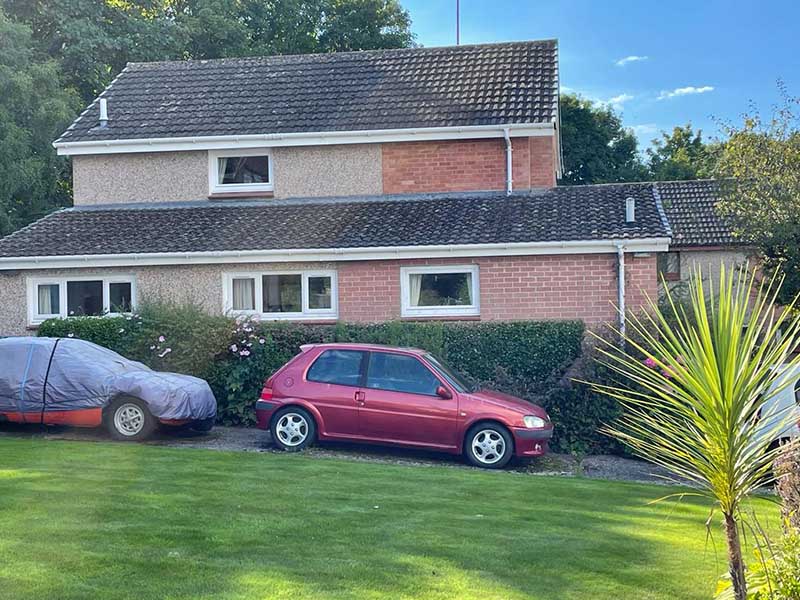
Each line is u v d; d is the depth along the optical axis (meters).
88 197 20.25
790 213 16.84
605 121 48.31
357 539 7.61
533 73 20.89
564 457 13.85
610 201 17.98
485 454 12.46
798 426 5.89
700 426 4.72
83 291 17.72
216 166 20.03
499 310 16.42
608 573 6.86
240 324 15.92
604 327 15.23
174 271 17.39
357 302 16.86
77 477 9.96
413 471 11.48
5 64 25.95
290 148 19.72
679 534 8.38
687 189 31.05
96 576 6.27
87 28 29.86
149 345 15.82
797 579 5.14
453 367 15.17
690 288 5.59
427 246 16.27
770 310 4.78
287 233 17.47
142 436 13.34
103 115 20.64
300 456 12.39
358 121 19.64
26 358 13.59
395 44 41.62
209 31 34.16
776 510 9.96
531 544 7.68
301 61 23.00
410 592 6.14
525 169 19.20
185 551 7.00
